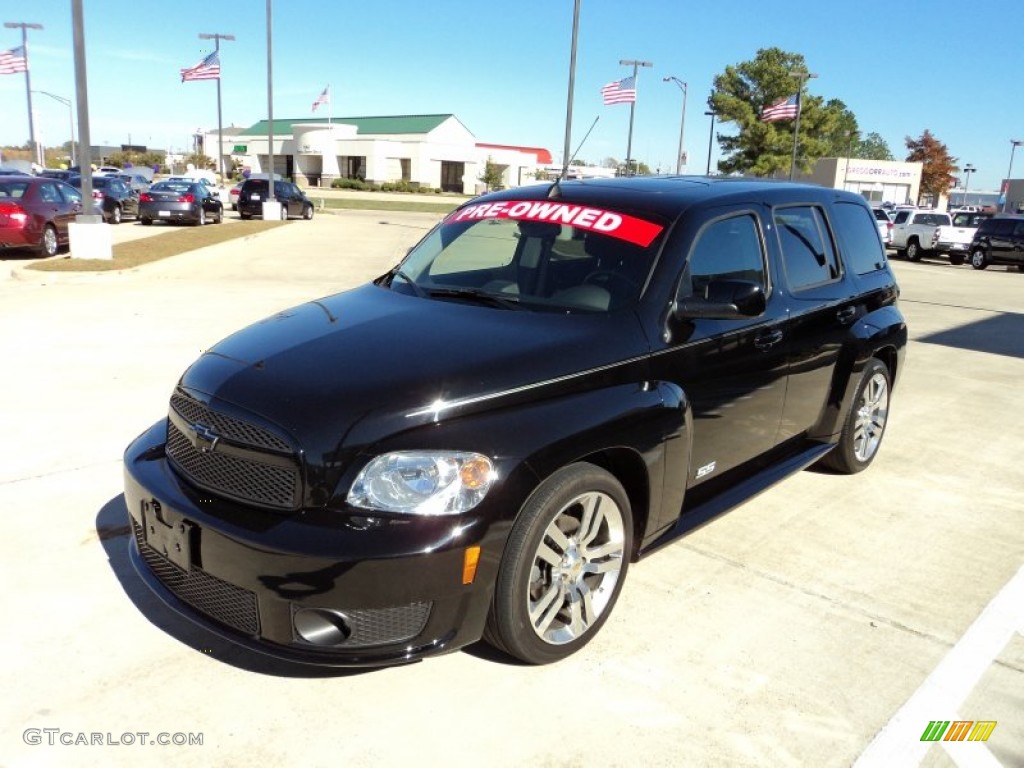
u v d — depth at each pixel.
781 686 3.21
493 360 3.13
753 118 56.16
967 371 9.23
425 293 4.00
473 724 2.93
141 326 9.64
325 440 2.83
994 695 3.21
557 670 3.25
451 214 4.82
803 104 56.09
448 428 2.90
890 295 5.71
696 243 3.92
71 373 7.40
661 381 3.56
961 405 7.68
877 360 5.48
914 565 4.30
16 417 6.12
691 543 4.46
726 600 3.85
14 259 16.53
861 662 3.39
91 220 15.73
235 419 2.99
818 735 2.95
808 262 4.84
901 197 79.00
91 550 4.09
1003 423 7.10
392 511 2.79
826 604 3.85
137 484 3.24
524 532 2.97
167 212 27.34
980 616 3.80
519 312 3.65
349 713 2.97
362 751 2.78
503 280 3.96
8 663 3.18
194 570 3.02
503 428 2.96
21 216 16.02
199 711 2.95
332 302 4.02
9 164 46.78
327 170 85.88
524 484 2.93
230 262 17.58
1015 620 3.77
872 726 3.00
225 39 41.09
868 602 3.89
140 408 6.40
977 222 30.30
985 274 24.70
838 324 4.97
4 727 2.84
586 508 3.25
